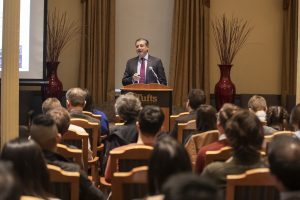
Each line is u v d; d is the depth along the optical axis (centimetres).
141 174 434
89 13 1496
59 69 1517
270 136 609
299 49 1117
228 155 523
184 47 1524
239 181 419
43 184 382
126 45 1545
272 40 1558
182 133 773
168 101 1053
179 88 1529
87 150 684
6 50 899
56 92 1413
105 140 779
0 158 376
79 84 1511
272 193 420
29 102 1488
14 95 905
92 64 1509
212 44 1546
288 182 310
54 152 486
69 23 1498
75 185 445
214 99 1547
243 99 1553
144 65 1201
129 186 438
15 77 904
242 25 1545
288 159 309
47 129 477
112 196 441
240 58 1556
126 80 1203
